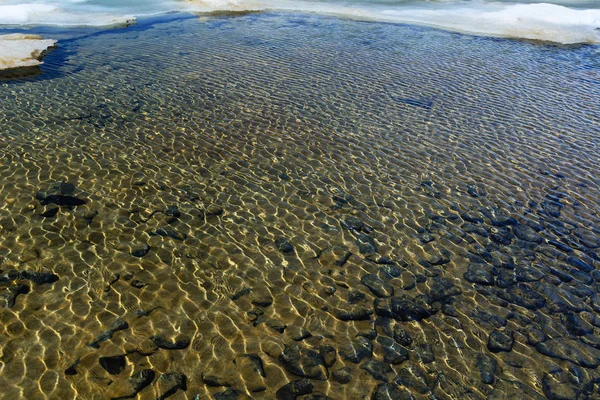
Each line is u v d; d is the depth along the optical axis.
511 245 7.36
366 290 6.43
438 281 6.64
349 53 15.61
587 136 10.66
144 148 9.50
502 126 11.01
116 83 12.66
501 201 8.37
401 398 5.05
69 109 11.04
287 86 12.84
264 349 5.50
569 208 8.24
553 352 5.67
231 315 5.93
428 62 14.99
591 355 5.64
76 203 7.72
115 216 7.51
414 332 5.86
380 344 5.67
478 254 7.16
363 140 10.19
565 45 17.05
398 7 21.66
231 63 14.39
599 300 6.42
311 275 6.63
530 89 13.17
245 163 9.17
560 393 5.19
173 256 6.80
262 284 6.43
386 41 16.97
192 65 14.13
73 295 6.04
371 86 13.03
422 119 11.23
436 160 9.53
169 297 6.12
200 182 8.51
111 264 6.58
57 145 9.40
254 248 7.05
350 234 7.44
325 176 8.87
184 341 5.53
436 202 8.27
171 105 11.48
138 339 5.51
